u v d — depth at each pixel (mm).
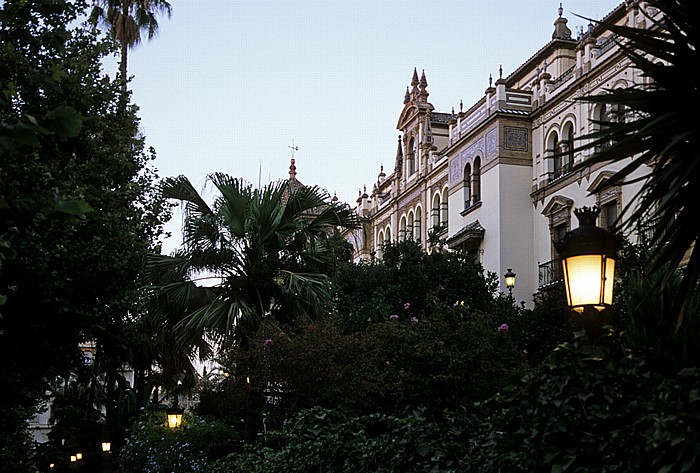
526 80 35375
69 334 16500
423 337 13477
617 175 6426
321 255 18938
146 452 22578
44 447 20609
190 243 17859
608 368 5578
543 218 28250
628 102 6543
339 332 15352
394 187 43125
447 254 24031
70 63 15695
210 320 16781
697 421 4793
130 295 16641
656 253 6492
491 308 21031
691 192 6195
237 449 16469
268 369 14484
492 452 6871
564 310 18969
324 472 10172
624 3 27422
